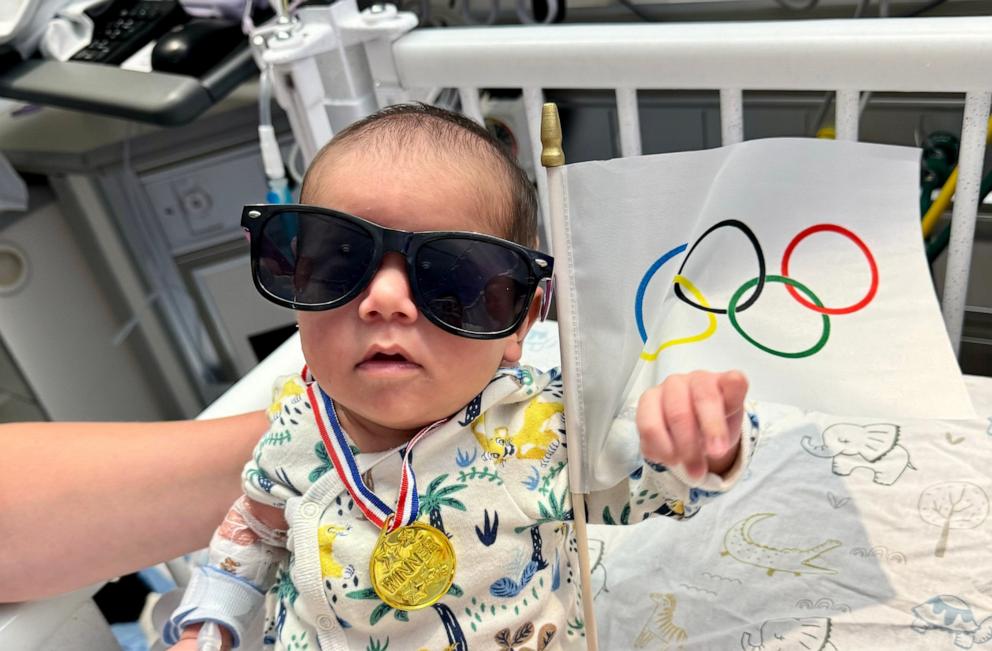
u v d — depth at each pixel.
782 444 0.95
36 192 1.61
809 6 1.20
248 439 0.84
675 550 0.87
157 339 1.77
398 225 0.61
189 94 1.20
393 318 0.60
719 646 0.77
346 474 0.67
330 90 1.05
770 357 0.65
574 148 1.42
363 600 0.66
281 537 0.75
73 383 1.72
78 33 1.39
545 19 1.34
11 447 0.79
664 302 0.64
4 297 1.58
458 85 0.99
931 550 0.81
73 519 0.77
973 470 0.88
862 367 0.64
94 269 1.71
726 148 0.61
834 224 0.64
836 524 0.85
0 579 0.73
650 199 0.59
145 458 0.81
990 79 0.76
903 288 0.64
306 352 0.64
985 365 1.19
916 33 0.77
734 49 0.83
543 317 0.68
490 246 0.59
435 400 0.62
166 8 1.38
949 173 1.09
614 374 0.61
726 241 0.64
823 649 0.74
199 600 0.72
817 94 1.19
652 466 0.60
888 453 0.92
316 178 0.65
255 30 1.05
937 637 0.74
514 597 0.68
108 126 1.55
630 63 0.88
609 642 0.80
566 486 0.66
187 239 1.62
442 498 0.66
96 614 0.77
